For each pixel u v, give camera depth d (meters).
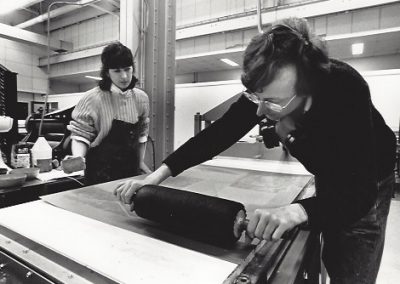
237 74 7.39
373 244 0.79
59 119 1.88
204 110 3.71
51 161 1.41
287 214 0.51
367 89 0.60
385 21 4.14
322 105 0.58
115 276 0.42
